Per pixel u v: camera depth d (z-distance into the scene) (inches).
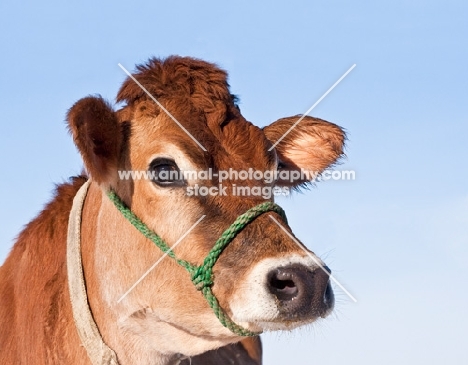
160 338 243.6
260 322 220.7
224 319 226.7
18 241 279.4
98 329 248.7
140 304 241.0
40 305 256.4
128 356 247.1
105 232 248.7
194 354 243.1
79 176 284.2
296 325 219.3
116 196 244.8
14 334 264.2
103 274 247.9
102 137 238.8
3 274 280.5
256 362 286.0
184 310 235.0
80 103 231.6
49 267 262.2
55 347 251.3
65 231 265.7
